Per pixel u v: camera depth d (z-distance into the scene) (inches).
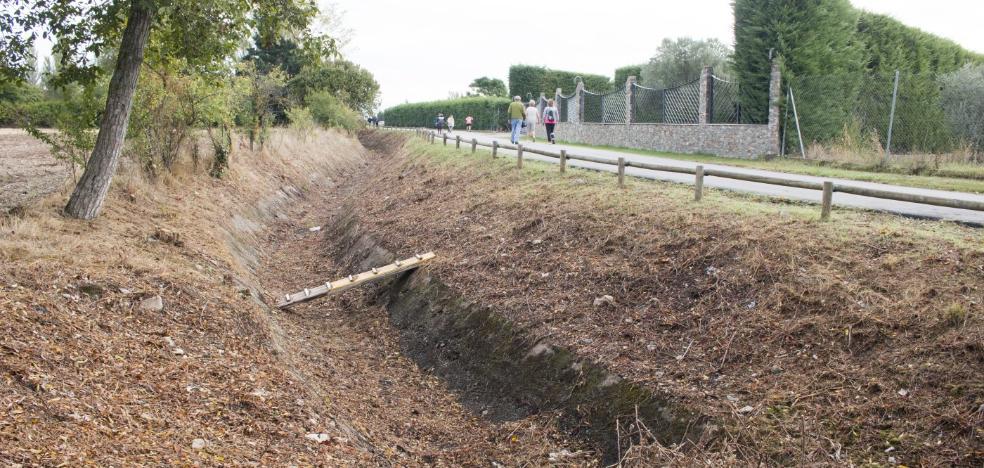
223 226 531.8
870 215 350.3
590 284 351.6
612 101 1195.9
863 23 933.8
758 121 857.5
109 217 415.2
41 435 179.2
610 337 306.0
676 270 332.2
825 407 229.1
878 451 208.5
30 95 1125.7
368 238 568.7
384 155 1498.5
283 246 631.8
